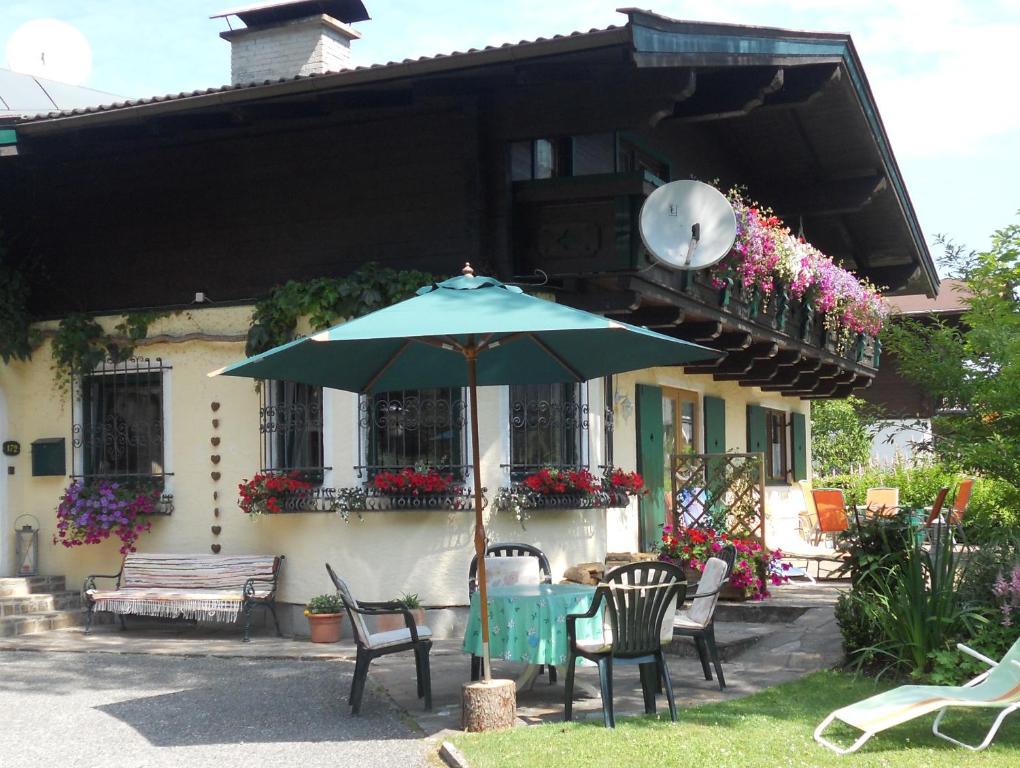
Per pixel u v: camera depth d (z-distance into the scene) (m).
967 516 8.86
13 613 10.99
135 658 9.42
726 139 14.68
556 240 9.89
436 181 10.27
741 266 11.65
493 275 10.02
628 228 9.61
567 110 9.68
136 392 11.46
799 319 14.27
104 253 11.69
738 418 16.28
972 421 9.01
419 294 6.89
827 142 14.41
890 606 7.92
